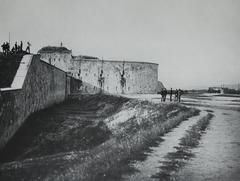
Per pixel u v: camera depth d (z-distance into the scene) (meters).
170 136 14.84
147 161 10.59
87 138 26.41
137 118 28.08
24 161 17.42
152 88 86.44
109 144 18.30
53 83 46.38
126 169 9.65
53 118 34.03
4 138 21.64
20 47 41.56
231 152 11.87
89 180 8.89
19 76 29.31
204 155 11.42
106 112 39.97
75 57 88.06
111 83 79.94
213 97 52.00
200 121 18.81
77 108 45.94
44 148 23.92
